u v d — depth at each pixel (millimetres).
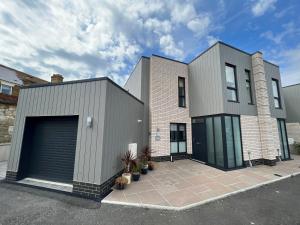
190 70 10141
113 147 4930
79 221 2951
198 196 4137
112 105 4879
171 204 3662
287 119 12695
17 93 10195
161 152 8766
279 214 3311
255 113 8547
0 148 7738
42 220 2953
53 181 4930
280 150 9461
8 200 3766
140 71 9570
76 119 4992
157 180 5461
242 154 7617
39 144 5328
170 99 9484
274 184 5234
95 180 4043
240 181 5395
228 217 3188
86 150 4301
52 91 5062
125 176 5016
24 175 5180
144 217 3141
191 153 9508
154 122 8836
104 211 3350
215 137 7695
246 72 8875
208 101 8328
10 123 8523
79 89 4719
